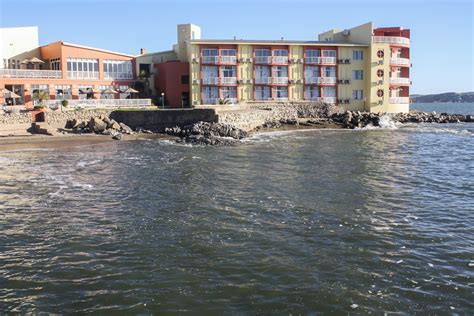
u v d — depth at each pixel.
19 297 13.39
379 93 77.75
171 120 57.03
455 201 23.50
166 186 26.92
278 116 69.88
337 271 14.84
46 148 43.91
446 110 155.50
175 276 14.54
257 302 12.97
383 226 19.25
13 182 28.14
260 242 17.30
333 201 23.31
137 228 19.12
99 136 51.50
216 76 72.69
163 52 77.44
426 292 13.55
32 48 69.50
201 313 12.46
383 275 14.59
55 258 16.06
